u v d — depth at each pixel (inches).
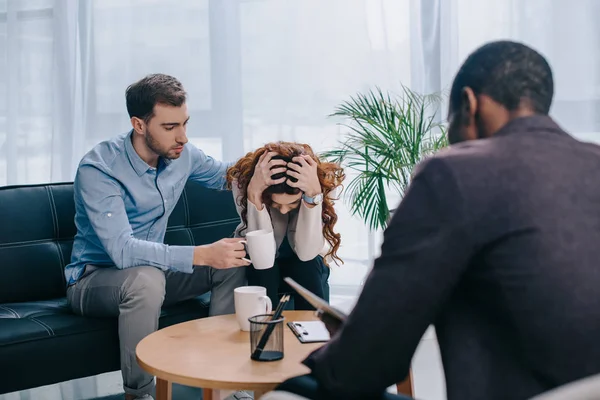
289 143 108.0
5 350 94.6
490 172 49.9
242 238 106.5
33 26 174.6
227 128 165.2
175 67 167.5
